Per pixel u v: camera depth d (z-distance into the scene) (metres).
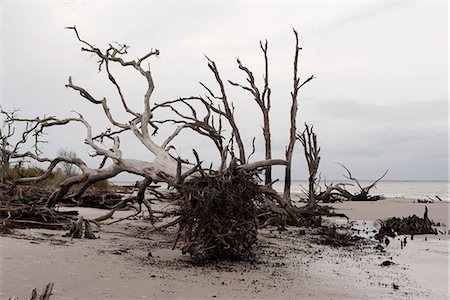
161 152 12.16
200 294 6.17
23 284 5.89
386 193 65.25
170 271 7.60
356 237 14.25
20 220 11.98
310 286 7.07
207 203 9.03
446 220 19.50
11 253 7.74
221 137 14.20
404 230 15.62
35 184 22.97
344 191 33.81
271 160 10.44
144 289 6.18
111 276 6.75
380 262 9.59
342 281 7.54
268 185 10.93
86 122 13.79
